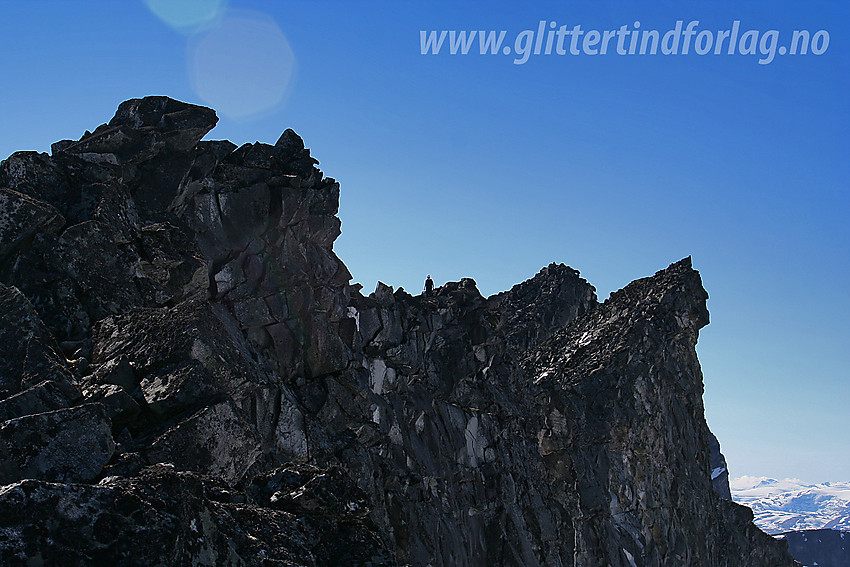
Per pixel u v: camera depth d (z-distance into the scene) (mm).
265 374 31969
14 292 20078
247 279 36406
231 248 36281
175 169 33344
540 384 72125
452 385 49219
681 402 80000
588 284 93938
